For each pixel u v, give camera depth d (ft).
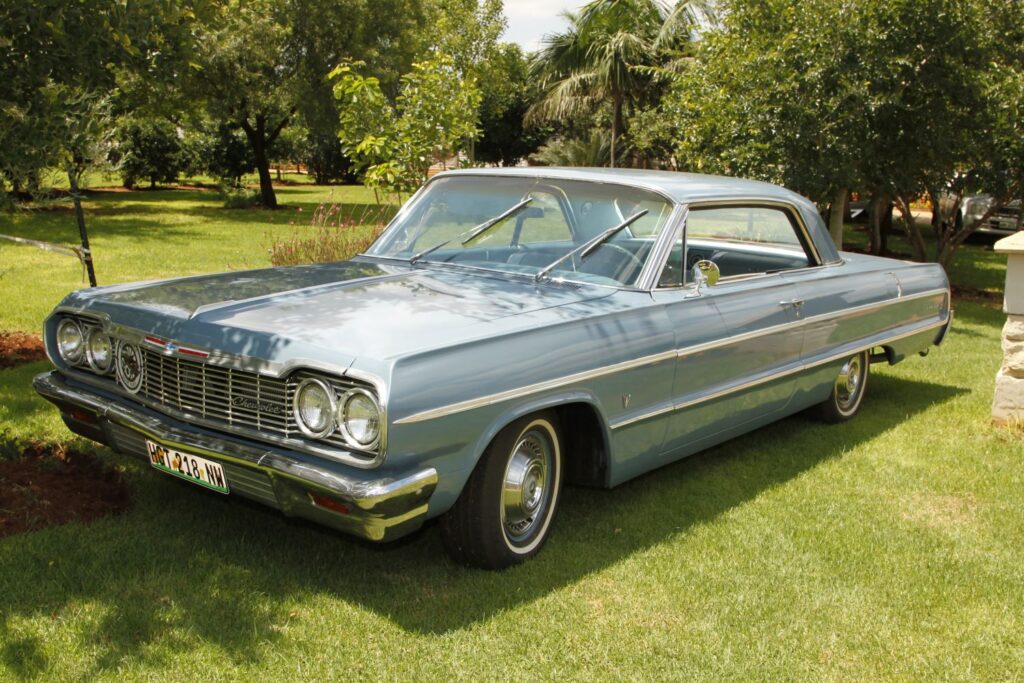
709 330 14.37
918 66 35.68
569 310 12.49
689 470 16.70
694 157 38.60
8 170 13.62
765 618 11.09
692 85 38.42
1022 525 14.34
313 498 10.21
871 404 21.90
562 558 12.48
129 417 11.75
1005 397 19.86
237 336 10.85
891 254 62.39
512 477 11.82
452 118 32.04
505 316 11.82
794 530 13.87
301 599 10.95
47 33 13.93
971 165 42.91
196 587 11.04
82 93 14.66
